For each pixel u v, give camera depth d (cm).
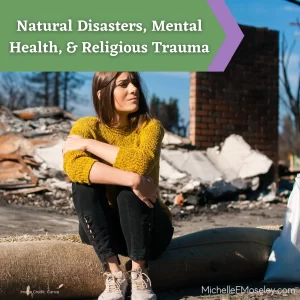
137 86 299
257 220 709
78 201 277
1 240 331
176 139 985
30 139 957
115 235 290
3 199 806
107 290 274
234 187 909
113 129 301
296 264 332
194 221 682
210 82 1036
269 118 1096
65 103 2767
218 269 326
